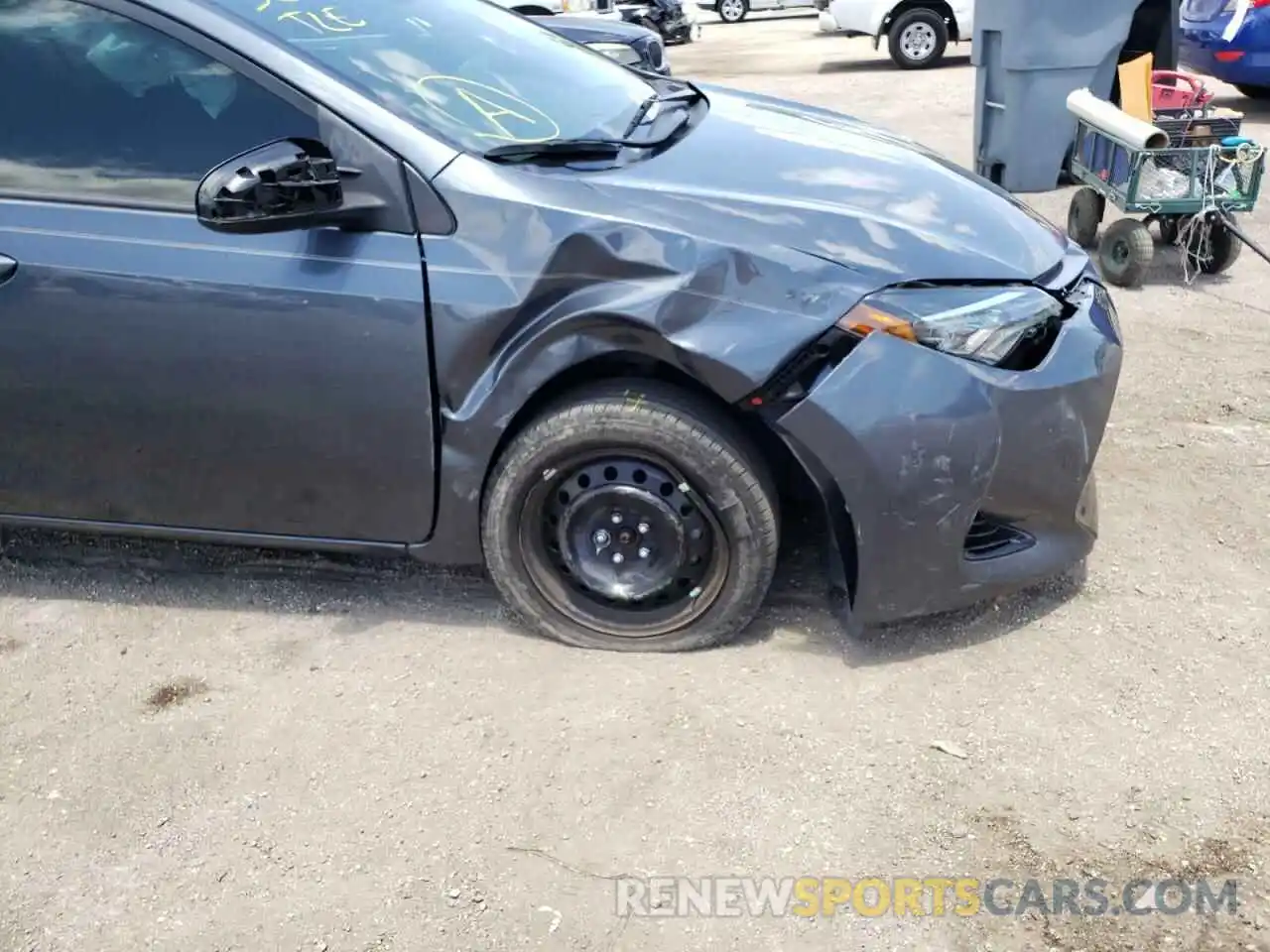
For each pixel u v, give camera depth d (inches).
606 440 107.3
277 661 117.4
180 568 134.0
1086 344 110.3
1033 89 287.0
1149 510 138.7
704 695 108.7
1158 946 81.0
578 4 467.5
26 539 139.6
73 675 116.6
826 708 106.3
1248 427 160.1
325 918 86.5
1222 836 90.1
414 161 105.0
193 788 100.3
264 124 108.0
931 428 101.4
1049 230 124.3
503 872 90.0
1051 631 116.5
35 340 110.8
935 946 81.9
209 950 84.4
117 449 115.1
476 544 115.3
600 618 115.6
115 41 110.0
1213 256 230.8
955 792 95.8
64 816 97.8
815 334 100.7
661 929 84.2
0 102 112.0
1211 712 103.9
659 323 101.3
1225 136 230.2
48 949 85.1
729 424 106.5
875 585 106.7
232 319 107.0
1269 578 124.1
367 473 112.0
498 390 106.4
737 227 104.0
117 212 109.0
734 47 754.2
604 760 101.0
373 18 121.8
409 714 108.3
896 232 107.0
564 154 111.5
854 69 576.4
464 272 104.4
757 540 109.0
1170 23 303.4
